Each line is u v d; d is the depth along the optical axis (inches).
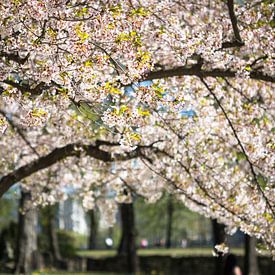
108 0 347.6
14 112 525.3
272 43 396.8
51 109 349.4
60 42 332.5
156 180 565.0
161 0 385.1
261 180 478.9
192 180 482.6
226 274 614.9
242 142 455.8
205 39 368.5
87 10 339.6
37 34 327.3
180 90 430.9
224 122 463.2
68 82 308.3
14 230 1509.6
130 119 297.1
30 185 632.4
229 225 524.7
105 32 314.3
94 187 687.7
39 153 583.5
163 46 403.9
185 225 2743.6
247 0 432.5
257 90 485.1
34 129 557.6
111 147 508.7
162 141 467.5
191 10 448.8
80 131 485.4
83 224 4192.9
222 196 469.1
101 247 3503.9
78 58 308.2
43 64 320.8
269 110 477.1
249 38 406.3
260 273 1368.1
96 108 327.6
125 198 602.5
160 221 2642.7
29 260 1037.2
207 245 3294.8
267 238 454.0
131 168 556.4
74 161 549.6
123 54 327.3
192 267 1514.5
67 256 1814.7
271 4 410.3
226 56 374.0
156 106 358.9
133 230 1269.7
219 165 466.6
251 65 419.5
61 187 638.5
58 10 319.6
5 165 576.7
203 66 418.9
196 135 457.4
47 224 1668.3
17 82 343.6
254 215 453.1
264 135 461.4
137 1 374.0
